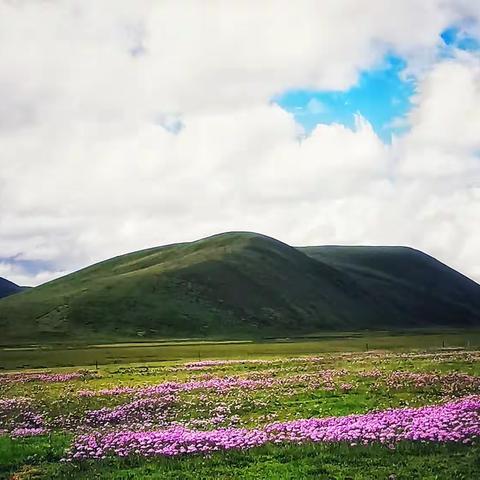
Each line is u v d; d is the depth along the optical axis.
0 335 175.12
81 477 19.62
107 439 24.77
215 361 74.38
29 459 22.53
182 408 33.50
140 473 19.75
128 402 36.50
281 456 20.83
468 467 18.20
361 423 24.39
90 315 196.50
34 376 58.97
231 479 18.33
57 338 175.38
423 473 17.84
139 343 160.38
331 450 20.98
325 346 116.31
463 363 47.34
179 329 197.75
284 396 34.81
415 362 51.97
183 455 21.75
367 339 151.00
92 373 60.81
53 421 32.09
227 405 32.94
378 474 17.97
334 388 36.59
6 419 33.56
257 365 61.97
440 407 27.12
